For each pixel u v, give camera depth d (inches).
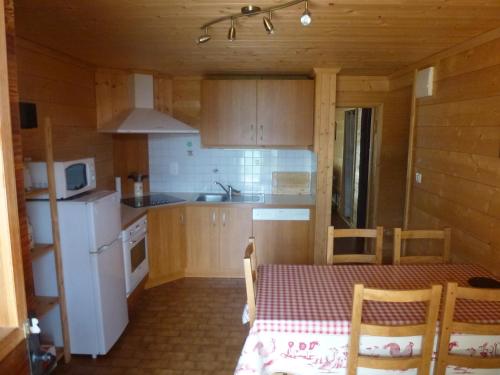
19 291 40.4
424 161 132.0
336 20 86.4
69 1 74.4
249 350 70.8
